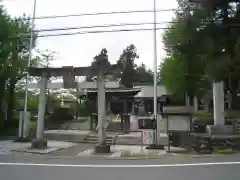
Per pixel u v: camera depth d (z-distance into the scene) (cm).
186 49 821
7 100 2933
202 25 745
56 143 2075
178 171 1111
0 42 2439
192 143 1677
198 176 1017
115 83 3038
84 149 1794
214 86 2105
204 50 755
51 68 1723
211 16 730
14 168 1188
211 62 725
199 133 2073
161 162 1327
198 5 754
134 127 2730
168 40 2239
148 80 5922
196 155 1527
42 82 1772
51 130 2712
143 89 4206
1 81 2691
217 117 2091
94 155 1558
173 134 1723
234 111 2862
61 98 3616
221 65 706
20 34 2553
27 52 2794
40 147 1756
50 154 1612
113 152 1641
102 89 1669
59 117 3241
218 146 1727
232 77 741
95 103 2769
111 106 3756
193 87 2427
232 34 699
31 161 1379
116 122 2731
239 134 1955
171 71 2542
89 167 1209
